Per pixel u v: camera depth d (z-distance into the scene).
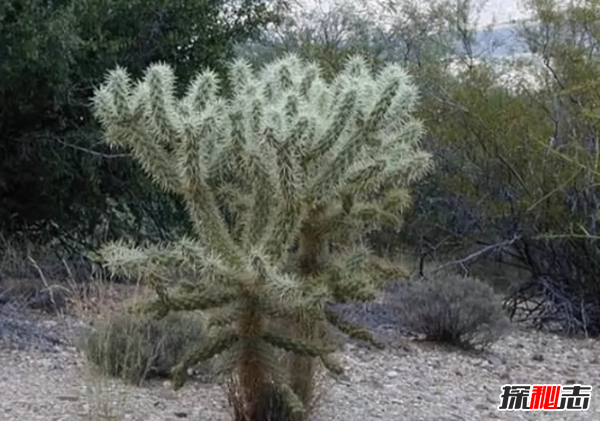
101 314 7.09
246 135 5.17
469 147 12.41
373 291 5.37
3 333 7.64
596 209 11.12
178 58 11.98
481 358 8.80
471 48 14.38
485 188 12.23
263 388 5.47
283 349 5.50
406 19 16.88
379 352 8.44
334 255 5.59
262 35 14.22
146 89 5.24
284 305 5.17
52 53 10.05
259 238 5.28
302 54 15.95
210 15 12.12
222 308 5.30
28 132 11.03
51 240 11.62
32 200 11.45
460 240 12.70
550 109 11.97
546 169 11.52
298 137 5.01
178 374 5.34
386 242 13.06
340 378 7.10
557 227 11.30
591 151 11.42
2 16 9.66
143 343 6.68
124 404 5.80
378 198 6.45
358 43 16.64
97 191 11.15
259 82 5.79
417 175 5.64
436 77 13.34
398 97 5.43
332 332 8.06
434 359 8.48
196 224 5.27
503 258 12.37
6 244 10.33
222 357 5.96
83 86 11.08
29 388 6.37
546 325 11.01
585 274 11.24
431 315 9.07
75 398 6.09
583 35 12.40
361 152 5.29
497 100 12.37
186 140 5.12
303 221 5.39
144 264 5.14
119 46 11.18
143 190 11.59
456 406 6.95
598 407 7.24
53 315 8.53
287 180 5.09
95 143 10.84
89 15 10.93
